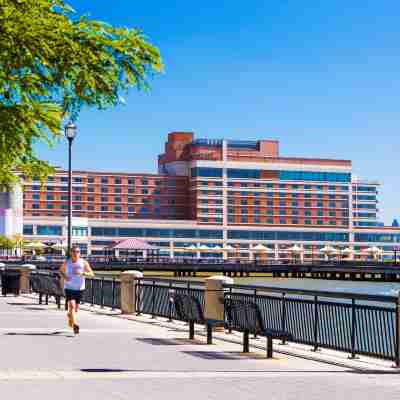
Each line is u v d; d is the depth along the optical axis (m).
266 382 12.40
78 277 20.36
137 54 13.45
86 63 13.20
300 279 142.50
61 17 13.01
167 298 25.03
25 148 14.80
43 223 187.12
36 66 13.26
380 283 125.62
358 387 12.08
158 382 12.16
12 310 29.03
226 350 17.11
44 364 14.17
